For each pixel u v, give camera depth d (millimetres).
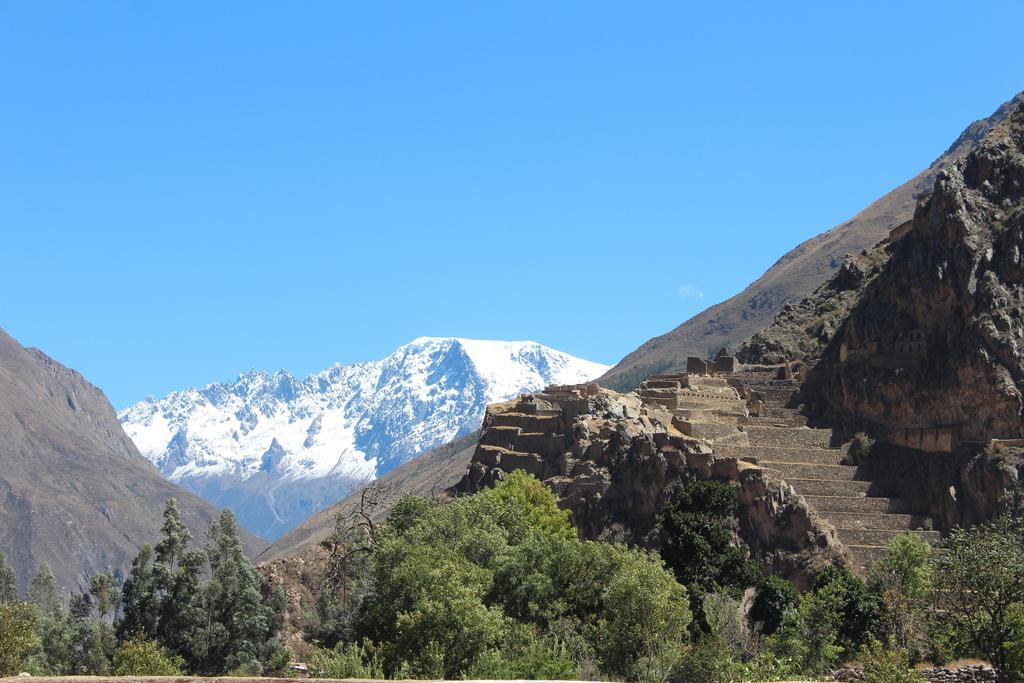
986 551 130375
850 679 130500
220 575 179375
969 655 133625
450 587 130125
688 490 182750
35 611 160625
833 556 184250
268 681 80000
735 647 138750
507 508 168500
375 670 121562
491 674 115562
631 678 126188
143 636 165500
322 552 198000
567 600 140500
